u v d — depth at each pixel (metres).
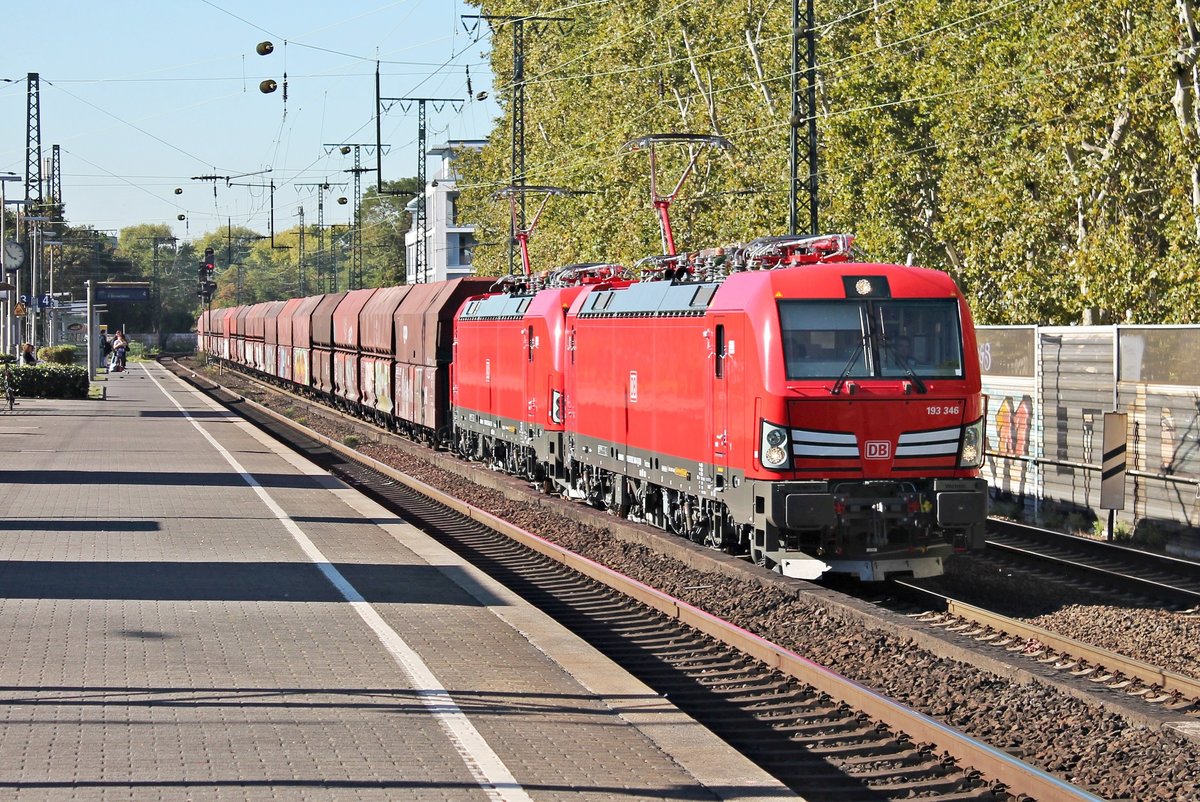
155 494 31.98
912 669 17.19
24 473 36.03
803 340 22.41
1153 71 34.00
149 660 15.22
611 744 12.55
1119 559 26.59
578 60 88.31
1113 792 12.64
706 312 24.69
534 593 24.05
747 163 60.50
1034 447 33.22
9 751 11.75
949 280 23.22
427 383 49.09
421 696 14.02
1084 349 31.27
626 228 67.81
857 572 22.52
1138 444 29.44
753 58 64.12
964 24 45.88
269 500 31.36
